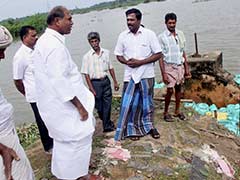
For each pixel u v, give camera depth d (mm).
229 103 9461
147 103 5551
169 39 6113
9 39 3186
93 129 4199
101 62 5926
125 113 5551
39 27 50125
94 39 5832
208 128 6562
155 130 5754
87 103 4246
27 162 3438
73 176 4176
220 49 20688
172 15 6035
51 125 4086
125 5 175750
